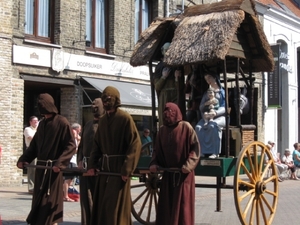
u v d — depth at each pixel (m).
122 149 6.44
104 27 18.81
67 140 6.93
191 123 8.48
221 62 7.91
